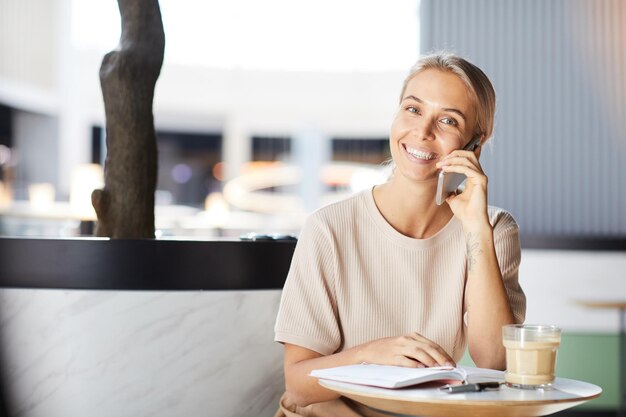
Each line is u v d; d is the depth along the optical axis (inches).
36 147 415.2
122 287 80.7
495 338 66.7
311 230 70.6
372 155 462.3
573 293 185.0
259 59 458.0
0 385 82.6
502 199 192.9
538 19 192.4
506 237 73.8
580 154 192.7
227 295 82.8
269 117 467.8
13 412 82.9
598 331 183.6
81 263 80.8
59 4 414.6
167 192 505.0
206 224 274.5
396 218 70.9
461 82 68.9
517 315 72.8
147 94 93.5
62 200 295.9
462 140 69.0
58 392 81.4
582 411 181.5
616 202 192.4
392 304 70.1
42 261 81.4
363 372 56.6
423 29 192.7
